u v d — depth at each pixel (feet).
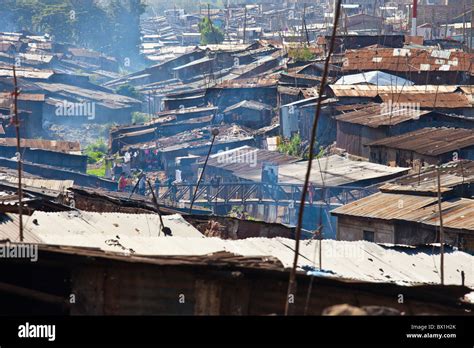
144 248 100.12
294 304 77.00
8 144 366.02
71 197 159.02
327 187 260.01
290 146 371.76
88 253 76.48
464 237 177.58
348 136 354.13
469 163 226.79
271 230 152.87
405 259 120.37
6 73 575.38
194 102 510.58
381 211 198.49
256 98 474.08
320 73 483.10
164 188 337.31
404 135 310.65
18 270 77.05
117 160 424.87
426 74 451.94
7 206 104.17
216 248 104.22
